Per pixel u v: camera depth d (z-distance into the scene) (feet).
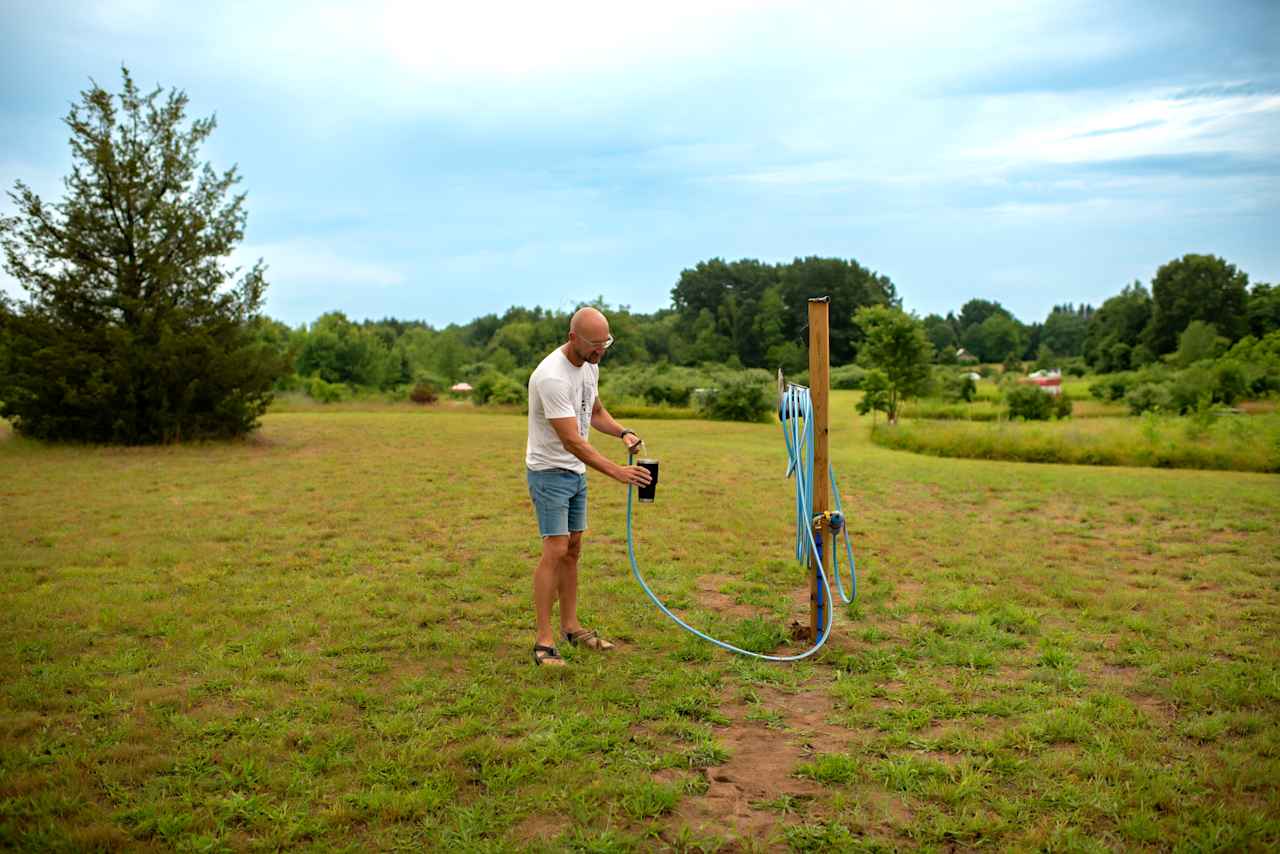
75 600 16.11
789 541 23.06
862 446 73.05
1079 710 11.32
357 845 8.11
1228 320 225.15
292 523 24.50
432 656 13.60
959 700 11.85
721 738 10.71
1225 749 10.15
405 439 54.54
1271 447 51.80
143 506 27.07
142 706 11.28
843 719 11.21
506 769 9.56
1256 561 20.30
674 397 129.59
